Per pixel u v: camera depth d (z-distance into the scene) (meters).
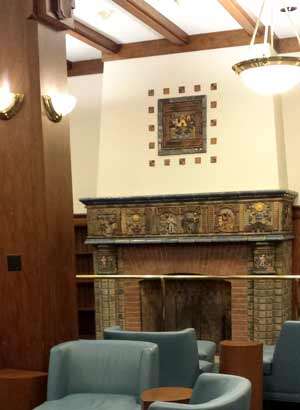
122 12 5.88
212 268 6.73
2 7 3.77
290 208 6.75
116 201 6.73
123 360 3.32
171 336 3.61
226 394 2.39
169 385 3.63
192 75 6.83
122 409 2.99
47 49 3.82
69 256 3.99
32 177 3.73
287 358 3.87
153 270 6.92
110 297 6.95
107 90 7.16
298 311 6.41
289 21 6.14
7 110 3.73
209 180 6.76
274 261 6.48
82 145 7.67
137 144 7.04
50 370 3.34
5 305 3.80
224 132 6.72
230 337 6.98
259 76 4.51
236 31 6.61
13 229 3.78
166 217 6.65
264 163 6.59
